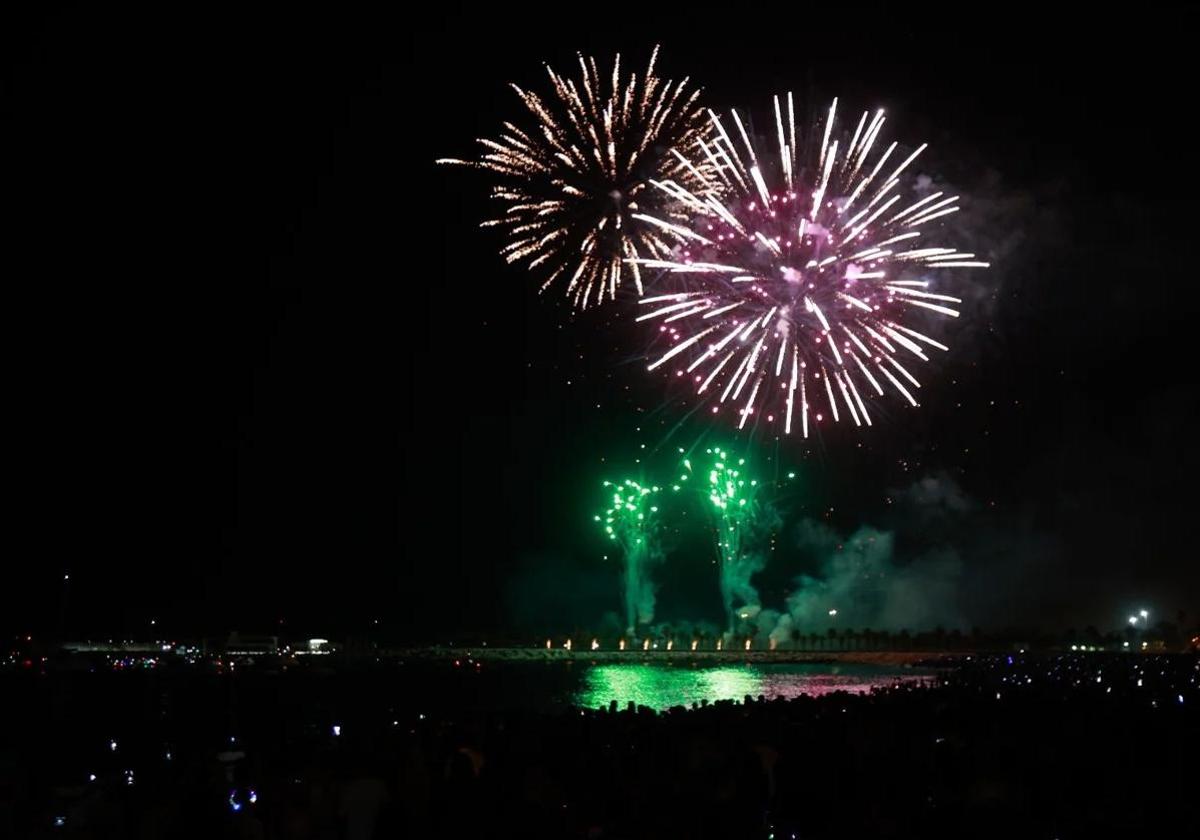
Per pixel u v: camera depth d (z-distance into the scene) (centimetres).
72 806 1484
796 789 1427
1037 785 1405
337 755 1612
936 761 1561
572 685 5375
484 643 8650
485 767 1484
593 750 1717
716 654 7544
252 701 4347
